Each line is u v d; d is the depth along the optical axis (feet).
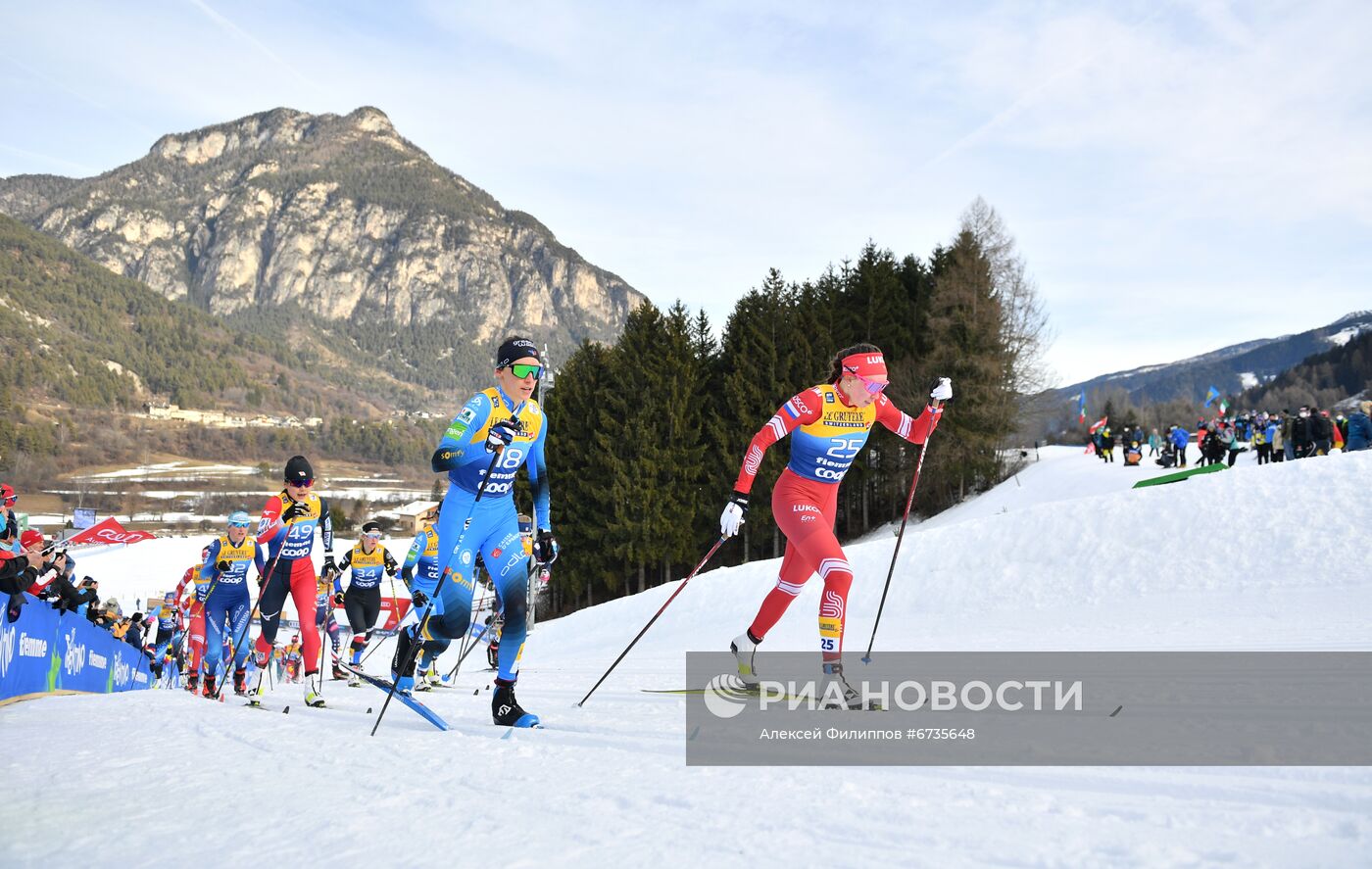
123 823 7.52
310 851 6.39
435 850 6.22
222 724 14.49
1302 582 31.12
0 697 22.88
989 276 123.24
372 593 32.48
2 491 23.34
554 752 9.98
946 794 6.89
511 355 14.40
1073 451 138.31
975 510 107.24
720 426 122.31
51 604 27.37
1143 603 32.12
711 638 40.19
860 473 124.57
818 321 128.47
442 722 13.44
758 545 125.39
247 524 25.41
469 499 14.32
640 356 128.57
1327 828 5.47
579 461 129.08
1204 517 37.78
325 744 11.68
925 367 121.80
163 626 48.78
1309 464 39.50
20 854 6.68
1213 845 5.30
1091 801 6.45
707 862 5.59
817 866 5.35
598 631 54.03
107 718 16.53
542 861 5.83
